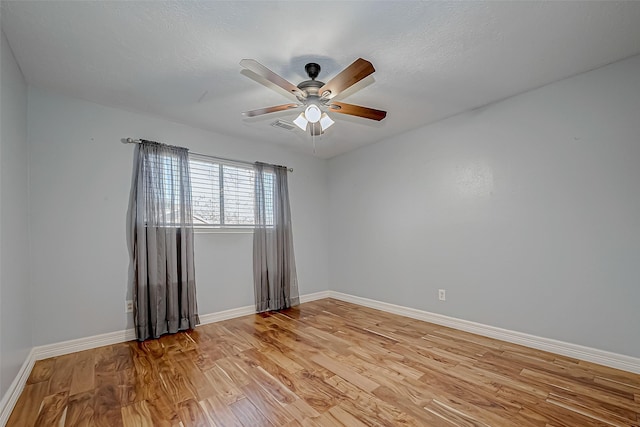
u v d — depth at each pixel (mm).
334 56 2049
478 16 1673
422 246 3410
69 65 2129
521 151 2627
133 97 2625
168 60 2076
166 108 2848
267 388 1932
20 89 2170
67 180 2576
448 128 3166
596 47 1979
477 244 2920
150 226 2889
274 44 1909
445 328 3100
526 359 2320
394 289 3723
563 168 2398
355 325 3223
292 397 1828
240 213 3707
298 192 4363
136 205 2846
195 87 2455
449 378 2039
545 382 1966
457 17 1680
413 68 2213
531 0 1556
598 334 2221
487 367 2193
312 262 4477
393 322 3324
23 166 2234
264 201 3854
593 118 2262
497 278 2771
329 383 1990
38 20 1657
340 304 4188
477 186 2924
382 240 3883
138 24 1710
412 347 2588
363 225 4148
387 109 2938
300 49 1965
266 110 2312
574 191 2344
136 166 2924
